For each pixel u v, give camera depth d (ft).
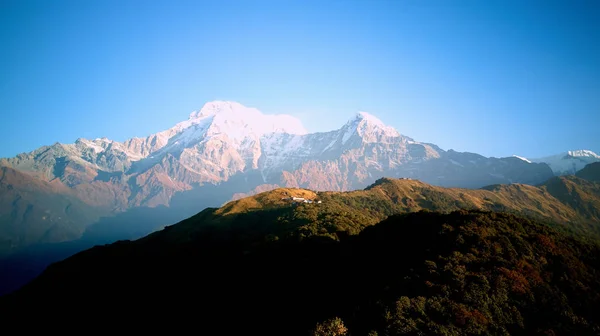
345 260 379.76
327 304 304.30
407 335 213.05
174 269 553.64
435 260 285.84
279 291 385.70
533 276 267.39
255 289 419.74
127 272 570.46
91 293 522.47
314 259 418.10
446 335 210.59
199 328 399.85
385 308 237.66
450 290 249.55
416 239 344.08
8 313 509.76
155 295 494.59
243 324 365.81
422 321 223.10
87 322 465.88
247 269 479.41
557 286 264.11
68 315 483.92
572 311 241.76
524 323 231.91
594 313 242.58
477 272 267.39
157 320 442.09
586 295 255.91
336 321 240.53
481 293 245.86
